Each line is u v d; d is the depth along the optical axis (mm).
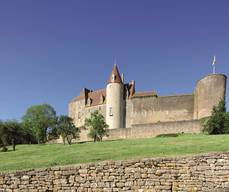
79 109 100812
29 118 83500
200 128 59688
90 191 18922
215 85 72688
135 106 83438
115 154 24469
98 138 66188
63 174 19188
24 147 54062
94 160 21984
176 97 79188
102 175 18953
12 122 65875
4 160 28281
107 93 91688
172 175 18484
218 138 35062
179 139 37750
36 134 79875
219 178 18000
